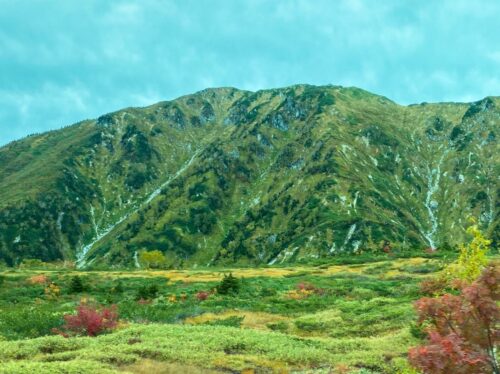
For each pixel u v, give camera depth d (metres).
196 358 20.77
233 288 57.62
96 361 19.14
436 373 7.85
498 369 8.19
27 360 20.11
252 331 26.91
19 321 30.02
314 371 18.95
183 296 51.72
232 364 20.02
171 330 26.42
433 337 8.22
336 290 54.03
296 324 33.22
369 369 19.61
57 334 27.72
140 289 56.00
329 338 27.05
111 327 28.59
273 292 55.50
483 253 13.07
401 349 22.45
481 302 8.33
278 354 21.64
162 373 18.50
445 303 8.88
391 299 40.03
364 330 29.64
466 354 7.95
